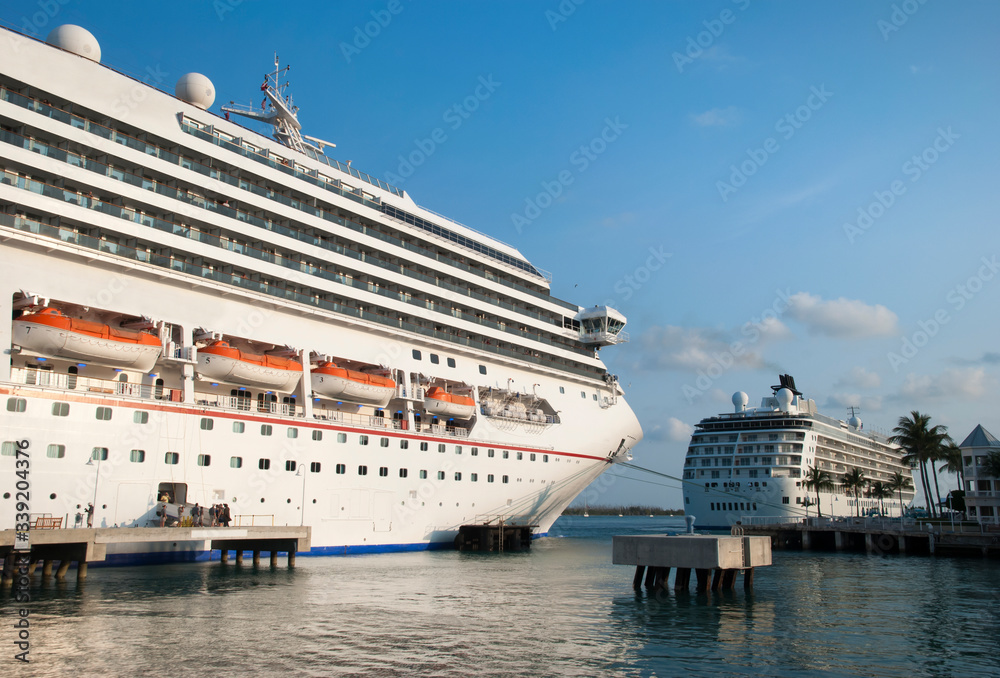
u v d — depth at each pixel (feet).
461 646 59.47
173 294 107.65
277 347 119.96
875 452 358.43
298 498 115.96
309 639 60.03
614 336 179.63
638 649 60.49
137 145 107.04
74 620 64.64
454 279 154.10
